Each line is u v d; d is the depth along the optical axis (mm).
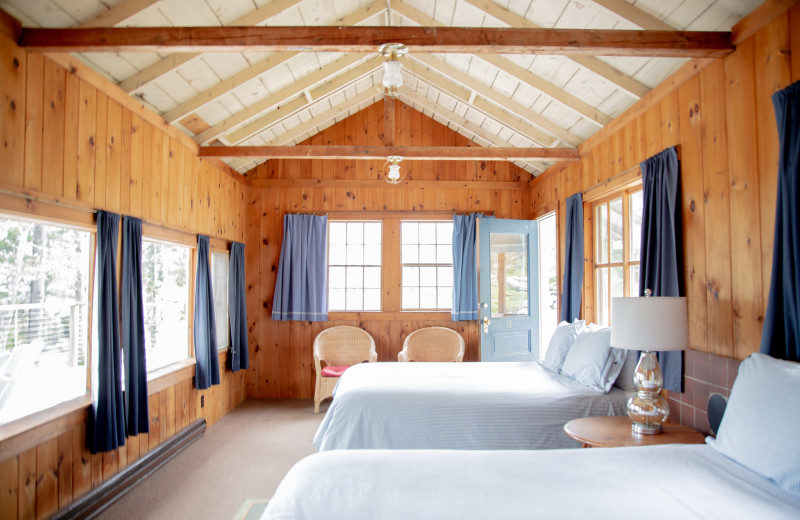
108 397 2801
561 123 4273
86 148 2783
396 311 5688
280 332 5664
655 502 1517
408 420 2838
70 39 2365
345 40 2443
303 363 5645
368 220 5770
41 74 2463
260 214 5738
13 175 2279
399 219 5758
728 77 2430
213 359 4367
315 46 2447
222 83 3664
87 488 2760
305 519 1451
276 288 5578
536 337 5500
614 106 3621
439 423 2820
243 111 4254
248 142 5086
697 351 2650
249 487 3148
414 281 5824
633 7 2713
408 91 5449
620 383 3074
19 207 2297
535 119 4348
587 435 2410
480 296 5254
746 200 2311
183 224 4020
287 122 5062
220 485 3180
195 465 3529
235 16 3133
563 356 3561
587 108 3766
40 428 2385
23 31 2346
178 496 3012
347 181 5758
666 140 2973
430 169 5805
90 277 2885
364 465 1832
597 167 3979
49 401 2594
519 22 3260
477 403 2875
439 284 5828
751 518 1417
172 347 4031
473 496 1574
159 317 3822
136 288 3154
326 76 4270
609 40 2436
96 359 2836
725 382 2424
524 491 1607
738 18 2383
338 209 5750
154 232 3500
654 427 2426
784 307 1996
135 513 2783
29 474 2338
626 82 3215
